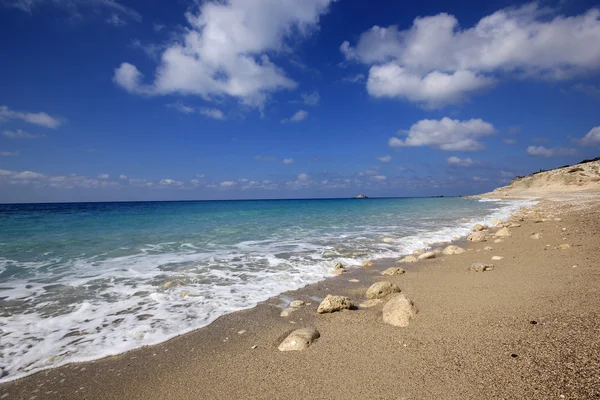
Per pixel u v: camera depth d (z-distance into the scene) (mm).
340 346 4520
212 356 4543
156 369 4250
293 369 3971
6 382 4031
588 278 6391
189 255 11664
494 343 4020
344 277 8914
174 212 37312
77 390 3836
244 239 15320
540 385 3006
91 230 18422
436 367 3641
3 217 28172
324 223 22891
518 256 9945
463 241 14664
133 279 8594
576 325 4137
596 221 16078
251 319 5969
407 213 33031
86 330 5516
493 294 6164
